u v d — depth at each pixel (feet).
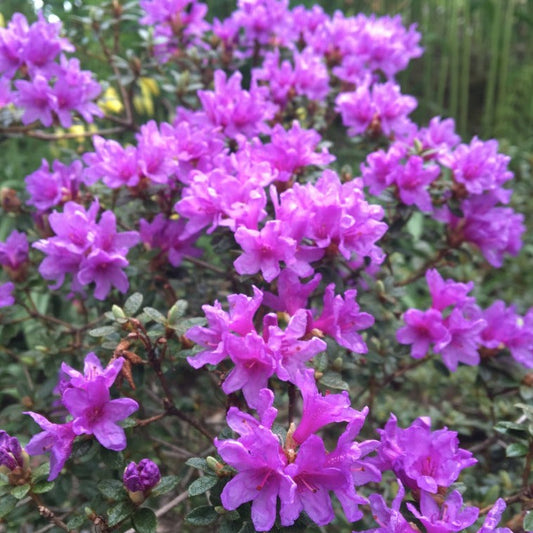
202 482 0.90
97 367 0.96
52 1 1.93
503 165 1.46
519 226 1.67
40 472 0.94
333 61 1.94
